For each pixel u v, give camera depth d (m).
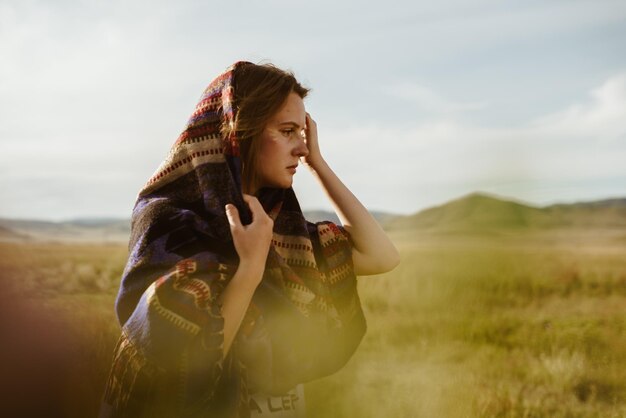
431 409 5.46
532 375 7.25
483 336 9.84
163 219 1.99
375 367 7.18
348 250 2.51
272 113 2.11
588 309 13.94
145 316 1.80
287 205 2.35
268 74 2.14
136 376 1.81
